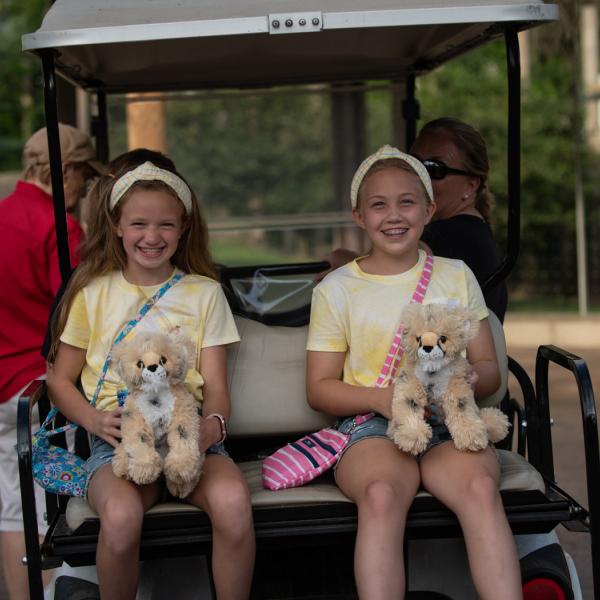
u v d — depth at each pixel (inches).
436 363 119.7
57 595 126.3
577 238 498.9
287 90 211.6
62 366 135.9
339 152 261.9
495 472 121.3
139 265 136.3
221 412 131.3
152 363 116.6
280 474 127.1
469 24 159.2
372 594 112.7
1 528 165.5
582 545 196.7
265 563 129.0
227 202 837.8
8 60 759.1
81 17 128.3
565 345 400.8
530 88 512.4
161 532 117.8
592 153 513.0
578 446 256.8
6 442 165.2
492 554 113.6
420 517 120.1
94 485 120.6
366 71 205.5
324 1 128.0
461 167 168.6
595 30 503.5
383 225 134.9
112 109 217.3
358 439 128.7
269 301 178.1
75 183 172.1
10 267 162.1
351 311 135.9
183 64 185.3
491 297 155.7
